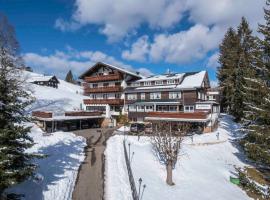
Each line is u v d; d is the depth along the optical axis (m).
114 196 19.88
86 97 88.88
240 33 49.31
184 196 21.06
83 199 19.45
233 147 37.44
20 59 39.81
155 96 54.22
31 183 20.03
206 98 56.03
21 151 16.05
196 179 25.08
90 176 24.06
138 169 25.42
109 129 51.38
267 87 24.47
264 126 24.53
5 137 14.45
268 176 28.41
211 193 22.12
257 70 27.91
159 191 21.42
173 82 54.06
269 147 23.45
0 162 13.30
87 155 30.80
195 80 52.25
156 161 28.55
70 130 49.31
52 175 23.02
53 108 61.59
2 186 13.56
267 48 26.38
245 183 25.08
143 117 53.56
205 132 43.34
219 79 57.47
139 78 63.31
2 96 15.20
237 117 48.34
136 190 20.55
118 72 60.78
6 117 15.48
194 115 43.19
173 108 51.22
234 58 48.03
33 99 18.61
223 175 27.59
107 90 61.91
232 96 47.19
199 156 31.77
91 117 53.94
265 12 26.61
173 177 25.03
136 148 32.25
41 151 29.59
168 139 28.08
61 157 28.66
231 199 21.48
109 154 30.84
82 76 68.62
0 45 35.53
